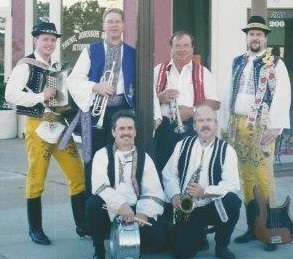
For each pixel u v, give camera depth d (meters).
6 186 8.78
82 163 6.32
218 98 6.06
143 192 5.37
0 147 12.32
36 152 5.92
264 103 5.91
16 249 5.92
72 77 5.66
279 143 9.91
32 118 5.89
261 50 5.96
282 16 10.41
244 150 6.05
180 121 5.90
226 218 5.44
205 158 5.54
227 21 10.37
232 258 5.57
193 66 5.97
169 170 5.63
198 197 5.42
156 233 5.38
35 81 5.79
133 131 5.31
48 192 8.34
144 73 5.49
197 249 5.59
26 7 13.32
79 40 12.00
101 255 5.43
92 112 5.61
